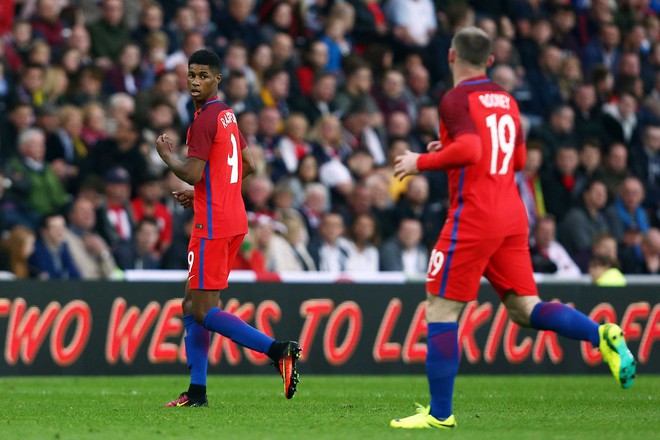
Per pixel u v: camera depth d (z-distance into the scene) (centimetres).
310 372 4381
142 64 5397
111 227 4631
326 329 4412
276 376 4344
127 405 2775
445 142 2094
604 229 5616
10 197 4606
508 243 2109
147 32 5497
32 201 4641
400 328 4512
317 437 1983
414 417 2128
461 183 2067
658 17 7438
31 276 4334
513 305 2144
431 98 6103
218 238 2509
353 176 5331
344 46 6038
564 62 6462
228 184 2528
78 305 4134
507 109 2100
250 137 5028
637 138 6350
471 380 4262
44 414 2498
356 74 5647
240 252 4578
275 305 4347
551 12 6838
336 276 4528
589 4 6944
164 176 4869
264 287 4334
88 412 2544
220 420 2333
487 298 4600
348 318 4447
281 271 4631
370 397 3231
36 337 4075
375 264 4897
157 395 3219
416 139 5794
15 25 5162
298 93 5659
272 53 5653
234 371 4316
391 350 4497
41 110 4903
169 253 4656
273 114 5225
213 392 3397
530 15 6700
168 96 5112
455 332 2095
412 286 4541
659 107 6631
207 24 5712
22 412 2558
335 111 5650
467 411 2652
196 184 2528
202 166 2470
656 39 7175
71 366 4116
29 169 4662
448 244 2073
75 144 4934
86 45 5241
